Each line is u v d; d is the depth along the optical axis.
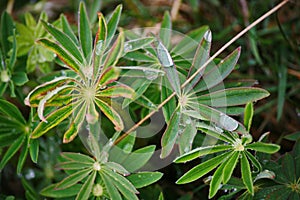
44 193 0.44
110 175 0.41
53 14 0.63
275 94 0.57
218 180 0.40
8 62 0.47
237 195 0.46
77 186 0.44
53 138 0.51
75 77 0.41
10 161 0.55
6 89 0.51
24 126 0.45
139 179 0.41
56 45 0.39
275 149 0.39
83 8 0.41
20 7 0.63
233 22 0.61
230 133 0.39
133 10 0.60
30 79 0.53
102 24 0.38
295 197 0.42
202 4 0.63
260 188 0.43
